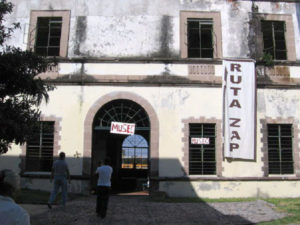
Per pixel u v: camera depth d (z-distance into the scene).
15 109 6.27
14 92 6.53
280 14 15.25
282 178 13.67
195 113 13.95
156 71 14.21
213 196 13.38
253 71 14.34
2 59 6.19
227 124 13.83
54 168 10.59
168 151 13.62
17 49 6.64
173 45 14.46
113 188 18.38
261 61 14.58
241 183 13.57
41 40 14.84
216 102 14.09
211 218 9.25
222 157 13.65
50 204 10.15
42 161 13.66
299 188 13.70
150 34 14.55
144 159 22.34
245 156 13.70
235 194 13.45
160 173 13.43
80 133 13.67
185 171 13.48
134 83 14.07
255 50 14.72
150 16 14.73
